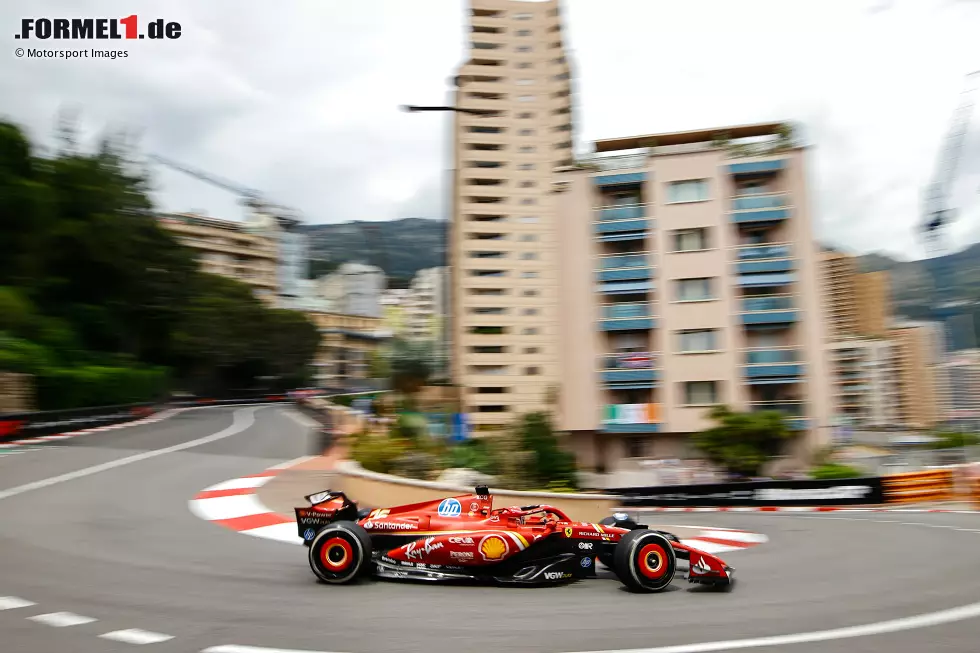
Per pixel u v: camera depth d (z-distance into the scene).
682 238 34.62
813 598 7.55
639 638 5.93
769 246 33.72
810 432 32.09
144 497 13.84
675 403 33.62
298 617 6.43
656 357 33.94
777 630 6.23
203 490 15.07
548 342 58.47
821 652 5.61
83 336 43.84
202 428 33.78
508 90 61.69
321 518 8.44
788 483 22.06
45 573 7.93
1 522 11.01
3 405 28.77
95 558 8.77
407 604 6.98
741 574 8.97
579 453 34.44
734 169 34.25
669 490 21.92
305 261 133.50
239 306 75.62
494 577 7.98
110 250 44.75
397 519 8.33
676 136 36.38
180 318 55.50
